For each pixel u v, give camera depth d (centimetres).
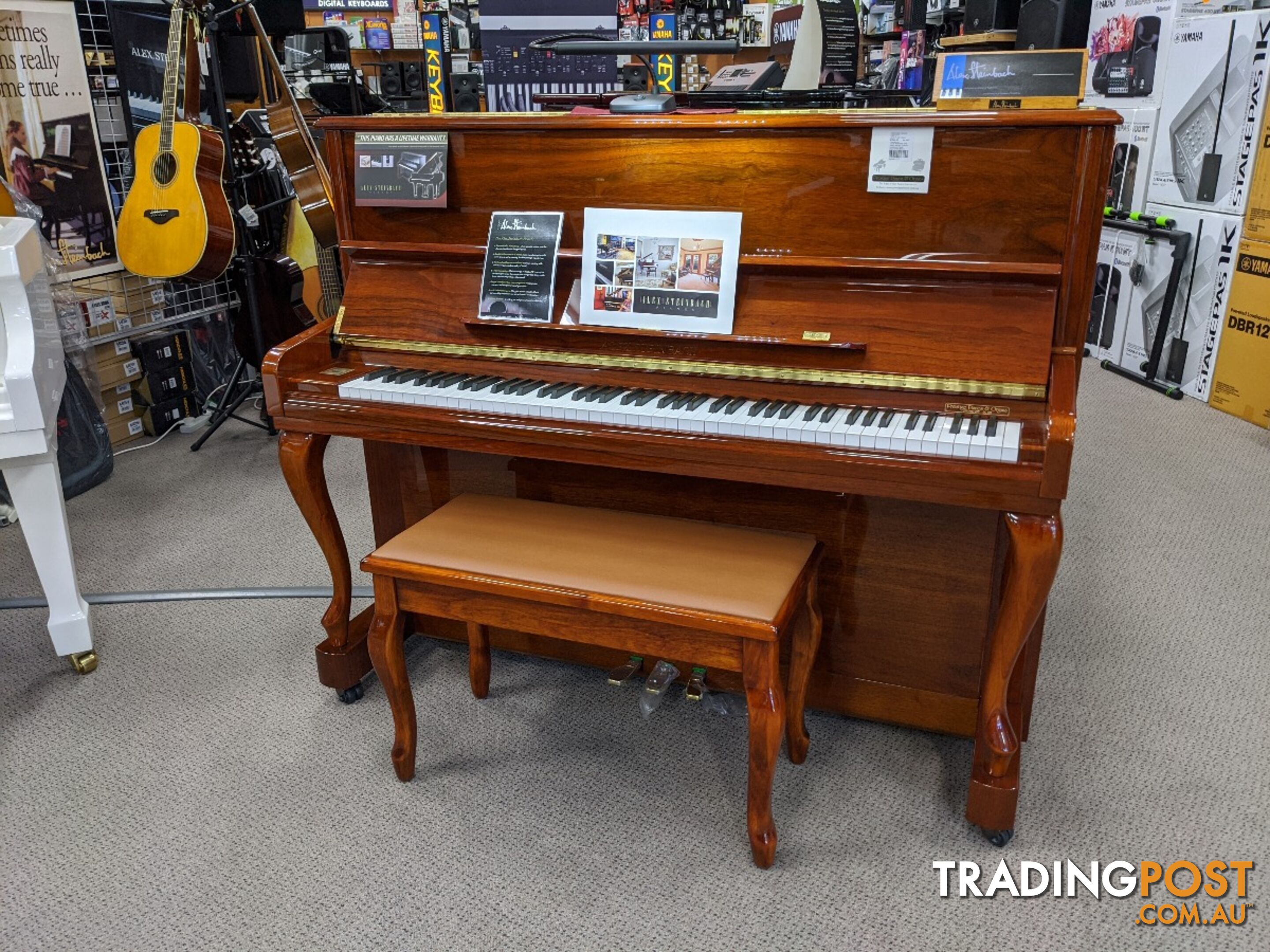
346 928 164
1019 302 168
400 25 591
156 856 181
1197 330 441
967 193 169
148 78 393
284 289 391
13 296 206
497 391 185
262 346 392
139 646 253
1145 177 475
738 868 176
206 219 345
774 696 160
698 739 213
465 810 192
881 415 168
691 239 183
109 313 379
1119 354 503
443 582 175
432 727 218
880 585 199
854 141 173
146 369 398
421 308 206
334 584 223
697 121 179
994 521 185
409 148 200
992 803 175
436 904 169
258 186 392
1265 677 233
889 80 684
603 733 215
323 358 207
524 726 218
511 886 173
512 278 195
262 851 182
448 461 227
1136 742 209
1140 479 354
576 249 194
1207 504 332
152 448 398
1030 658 196
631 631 166
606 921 164
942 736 211
